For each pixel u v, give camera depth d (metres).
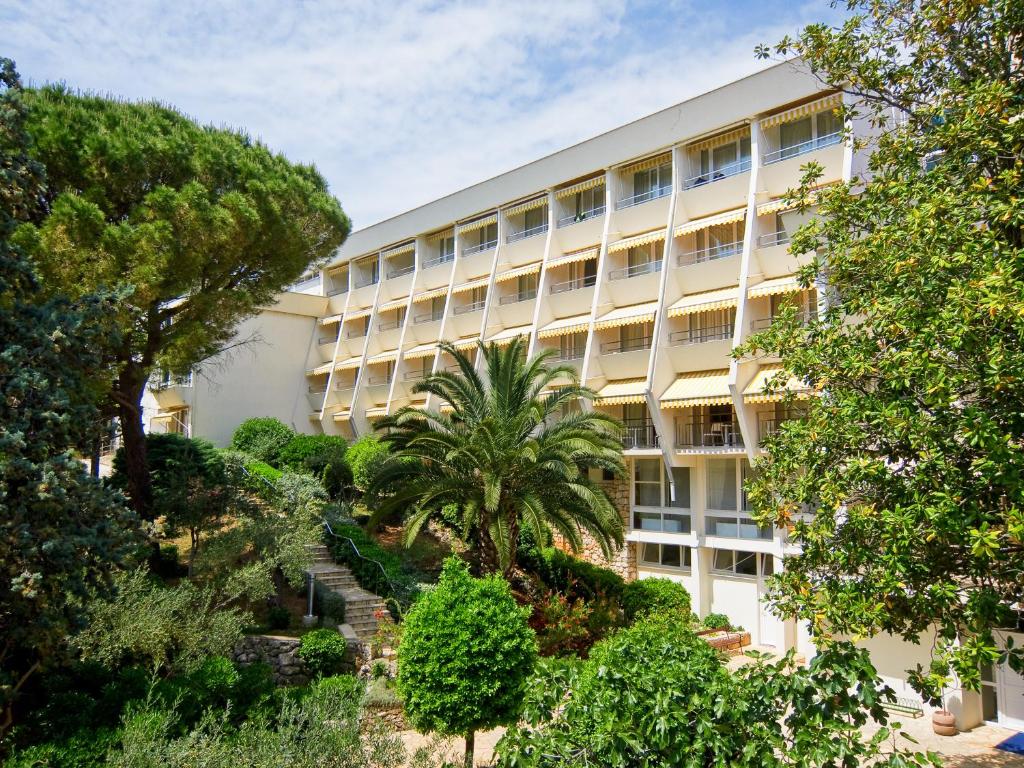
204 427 38.25
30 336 11.41
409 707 12.39
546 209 34.12
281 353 42.34
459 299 37.47
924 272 9.74
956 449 8.80
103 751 10.73
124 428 20.64
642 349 27.39
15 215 13.27
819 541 10.13
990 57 11.54
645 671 6.72
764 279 24.78
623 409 28.67
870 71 12.73
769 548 23.88
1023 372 8.02
